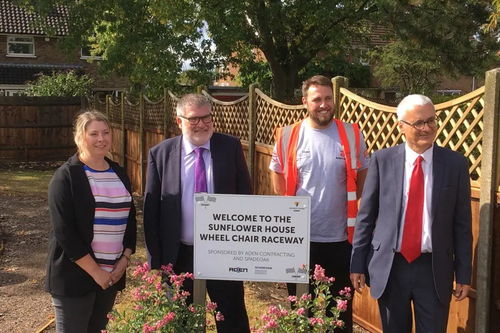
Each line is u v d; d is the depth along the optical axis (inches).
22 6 663.8
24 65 1138.7
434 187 119.5
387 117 171.6
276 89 725.9
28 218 372.2
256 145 264.2
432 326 119.7
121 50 598.9
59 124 709.9
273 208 124.0
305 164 148.1
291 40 734.5
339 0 631.2
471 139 151.9
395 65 1002.7
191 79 633.0
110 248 130.2
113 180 132.3
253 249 125.5
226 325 147.9
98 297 136.3
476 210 144.3
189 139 139.2
